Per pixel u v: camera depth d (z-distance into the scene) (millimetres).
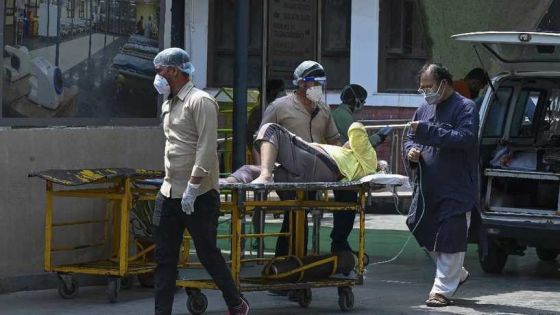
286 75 36688
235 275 18391
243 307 17672
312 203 19734
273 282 19359
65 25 21219
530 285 23453
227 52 38969
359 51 39188
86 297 20844
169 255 17344
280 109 20906
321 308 20203
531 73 24703
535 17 24547
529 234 23641
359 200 19594
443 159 20297
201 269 23016
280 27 36344
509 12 24297
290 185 18328
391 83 39750
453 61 23922
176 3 38562
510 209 23969
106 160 21969
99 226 22078
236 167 24312
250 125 28859
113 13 22000
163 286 17328
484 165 24500
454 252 20359
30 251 21078
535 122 25984
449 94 20422
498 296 21859
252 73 37219
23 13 20484
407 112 39594
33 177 20438
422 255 28016
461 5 23812
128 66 22328
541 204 24406
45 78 20969
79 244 21766
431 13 23688
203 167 16812
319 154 19469
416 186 20641
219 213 18031
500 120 25312
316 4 37562
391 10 39625
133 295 21156
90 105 21781
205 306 19281
